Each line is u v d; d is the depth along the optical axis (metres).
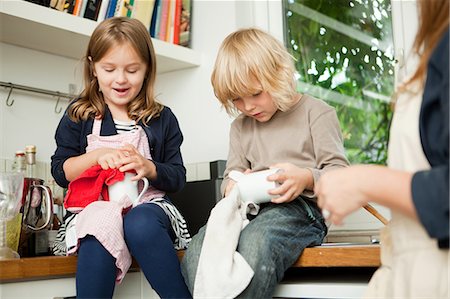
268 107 1.56
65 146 1.68
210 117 2.30
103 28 1.65
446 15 0.82
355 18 2.10
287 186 1.43
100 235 1.39
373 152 2.04
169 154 1.76
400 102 0.92
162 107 1.79
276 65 1.55
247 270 1.32
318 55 2.18
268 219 1.43
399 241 0.88
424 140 0.82
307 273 1.61
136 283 1.56
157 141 1.72
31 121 2.07
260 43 1.55
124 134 1.67
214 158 2.28
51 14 1.87
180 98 2.37
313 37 2.19
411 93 0.90
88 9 2.02
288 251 1.40
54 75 2.15
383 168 0.80
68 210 1.55
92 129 1.68
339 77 2.12
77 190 1.54
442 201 0.73
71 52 2.15
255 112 1.56
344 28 2.13
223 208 1.41
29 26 1.87
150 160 1.63
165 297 1.42
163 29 2.27
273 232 1.39
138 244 1.42
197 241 1.45
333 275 1.56
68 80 2.19
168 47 2.20
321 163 1.54
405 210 0.77
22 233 1.64
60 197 1.95
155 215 1.47
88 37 1.99
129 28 1.65
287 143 1.60
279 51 1.58
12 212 1.53
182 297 1.42
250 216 1.52
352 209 0.80
